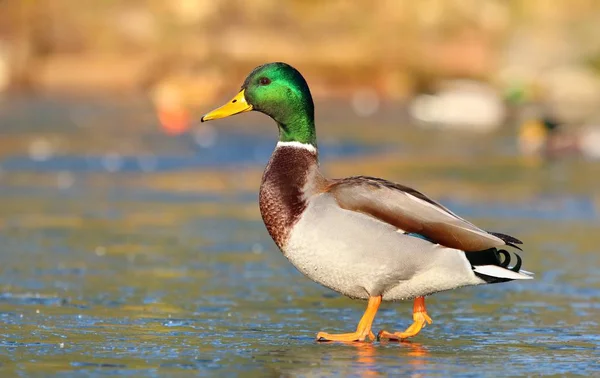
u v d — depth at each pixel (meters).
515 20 54.25
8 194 17.62
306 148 8.55
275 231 8.24
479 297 10.63
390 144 28.05
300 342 8.49
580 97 49.88
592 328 9.19
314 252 8.05
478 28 53.31
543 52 52.44
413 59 51.06
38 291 10.41
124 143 26.12
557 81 50.50
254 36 50.78
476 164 23.72
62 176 20.08
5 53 48.00
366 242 7.97
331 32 51.84
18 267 11.68
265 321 9.30
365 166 22.52
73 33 50.50
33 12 50.56
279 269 11.94
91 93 45.03
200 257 12.55
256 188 18.97
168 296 10.30
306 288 10.91
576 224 15.45
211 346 8.26
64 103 39.41
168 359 7.80
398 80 49.44
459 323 9.41
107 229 14.42
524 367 7.74
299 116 8.58
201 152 24.58
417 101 39.00
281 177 8.34
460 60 51.56
